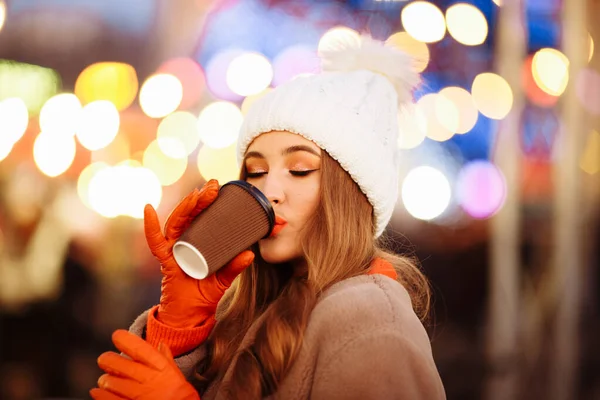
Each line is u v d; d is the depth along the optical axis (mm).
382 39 2109
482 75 5758
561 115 5168
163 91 6551
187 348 1493
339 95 1563
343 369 1344
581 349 5535
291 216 1521
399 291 1486
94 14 6344
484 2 5199
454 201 7020
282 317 1433
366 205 1571
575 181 5098
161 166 6715
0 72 5859
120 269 5598
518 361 5008
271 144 1546
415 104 1793
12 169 5230
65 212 5383
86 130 5918
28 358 5055
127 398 1393
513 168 5105
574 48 5047
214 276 1461
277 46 6406
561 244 5078
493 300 5113
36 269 5094
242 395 1397
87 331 5273
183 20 6543
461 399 5133
